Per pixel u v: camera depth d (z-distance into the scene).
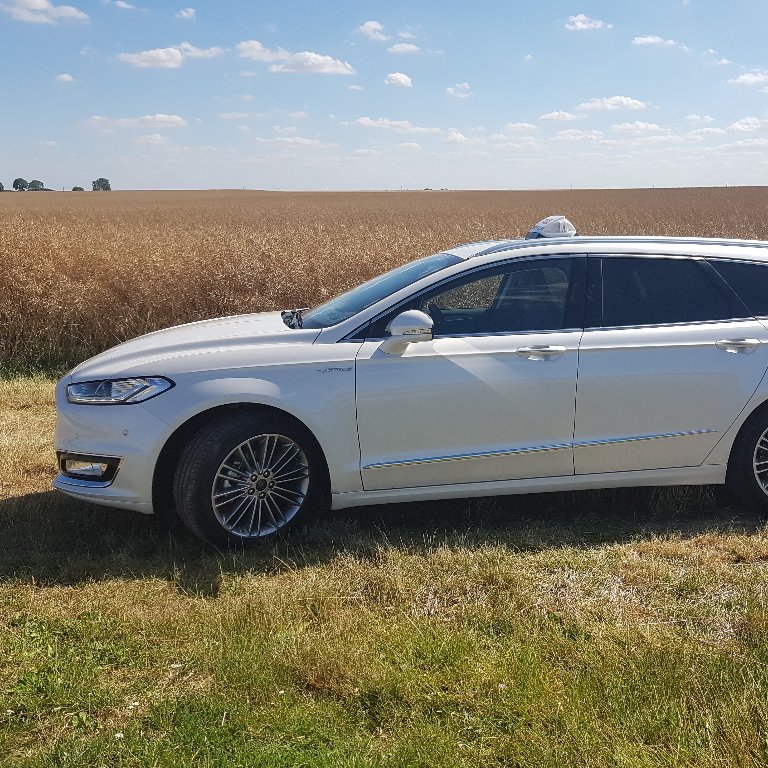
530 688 2.70
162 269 10.89
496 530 4.34
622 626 3.19
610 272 4.38
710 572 3.77
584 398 4.22
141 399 3.96
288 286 11.15
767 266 4.56
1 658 2.98
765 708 2.53
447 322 4.23
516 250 4.38
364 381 4.06
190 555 4.03
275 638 3.05
